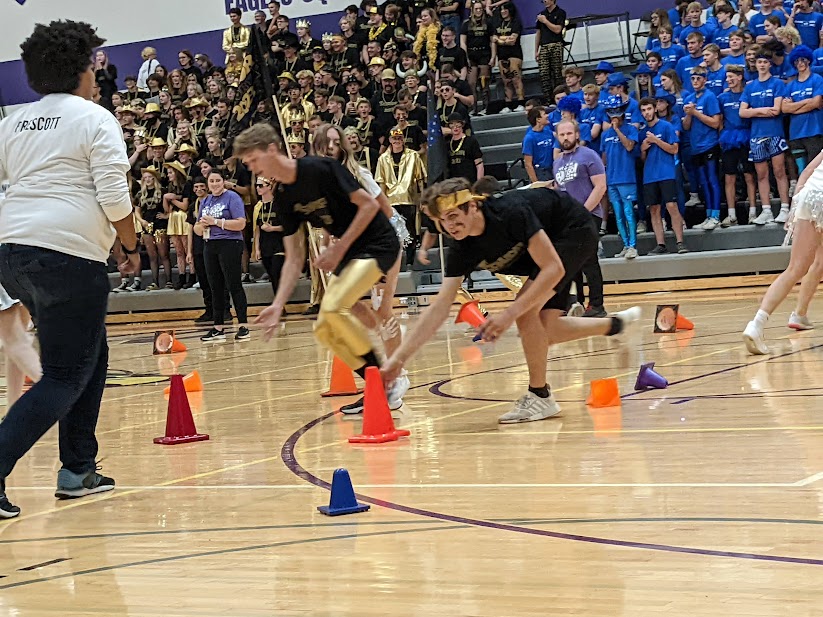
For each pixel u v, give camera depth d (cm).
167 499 387
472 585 253
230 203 1165
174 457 477
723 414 475
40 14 2028
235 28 1744
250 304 1597
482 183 450
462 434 479
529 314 496
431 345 927
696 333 846
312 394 667
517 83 1600
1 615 255
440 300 451
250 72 1652
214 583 271
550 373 671
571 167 878
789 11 1359
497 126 1580
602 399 527
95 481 410
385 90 1509
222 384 762
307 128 1477
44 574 292
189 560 296
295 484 396
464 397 599
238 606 251
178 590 267
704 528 288
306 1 1850
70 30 389
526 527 305
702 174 1327
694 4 1400
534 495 346
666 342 799
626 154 1315
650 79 1412
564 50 1648
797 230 662
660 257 1322
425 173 1433
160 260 1703
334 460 440
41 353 379
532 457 412
